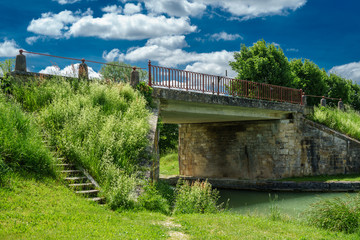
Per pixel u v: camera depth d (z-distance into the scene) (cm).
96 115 1081
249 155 2250
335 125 2136
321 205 871
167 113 1731
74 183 816
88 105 1159
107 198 762
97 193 796
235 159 2312
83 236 500
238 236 608
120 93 1361
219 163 2384
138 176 906
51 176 782
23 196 629
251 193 1873
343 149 1962
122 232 549
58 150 902
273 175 2133
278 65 2898
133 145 1018
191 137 2562
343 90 3562
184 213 887
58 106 1060
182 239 566
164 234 577
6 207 564
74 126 995
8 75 1184
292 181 1881
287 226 776
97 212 669
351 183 1723
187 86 1593
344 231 766
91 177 853
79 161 891
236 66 3109
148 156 1021
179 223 696
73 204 670
